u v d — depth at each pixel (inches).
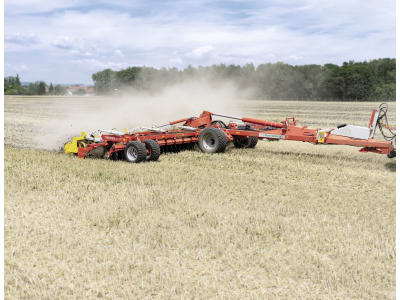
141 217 244.4
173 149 488.1
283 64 3272.6
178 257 192.9
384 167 398.9
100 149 433.7
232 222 233.6
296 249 200.4
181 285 169.3
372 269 180.5
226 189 309.0
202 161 422.0
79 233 223.3
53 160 414.3
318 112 1391.5
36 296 161.9
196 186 313.7
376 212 256.8
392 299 157.9
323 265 182.1
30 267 185.9
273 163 416.2
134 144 403.5
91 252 199.6
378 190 315.0
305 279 173.0
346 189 318.7
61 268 183.6
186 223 235.0
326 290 163.5
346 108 1683.1
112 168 375.2
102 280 173.8
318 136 403.9
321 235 215.9
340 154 475.8
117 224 234.2
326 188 318.7
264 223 235.0
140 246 205.5
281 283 169.9
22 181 326.6
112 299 159.9
